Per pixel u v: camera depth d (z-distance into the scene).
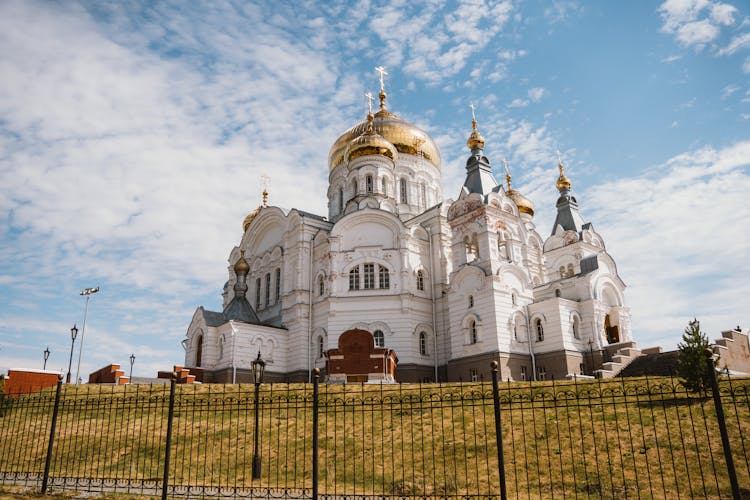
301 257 55.59
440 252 54.00
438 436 22.83
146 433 23.31
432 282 53.19
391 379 41.00
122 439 25.17
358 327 50.44
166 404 30.16
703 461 18.78
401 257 51.94
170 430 17.58
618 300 50.69
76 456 23.95
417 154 66.06
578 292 48.94
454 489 18.20
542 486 18.09
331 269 52.25
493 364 16.06
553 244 63.25
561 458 18.31
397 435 23.31
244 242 66.19
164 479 17.02
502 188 51.19
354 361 40.72
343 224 53.66
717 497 16.52
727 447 13.70
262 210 63.75
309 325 53.78
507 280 47.84
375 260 52.16
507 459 20.23
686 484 17.48
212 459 22.20
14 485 19.44
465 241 50.47
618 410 23.92
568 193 66.06
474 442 21.45
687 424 21.59
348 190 61.69
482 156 53.53
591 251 61.97
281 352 54.16
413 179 64.75
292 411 27.69
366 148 59.69
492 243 48.38
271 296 60.12
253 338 52.75
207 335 53.75
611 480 16.98
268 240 63.75
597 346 46.22
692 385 23.72
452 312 49.34
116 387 36.75
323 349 51.84
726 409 22.42
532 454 20.50
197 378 51.53
